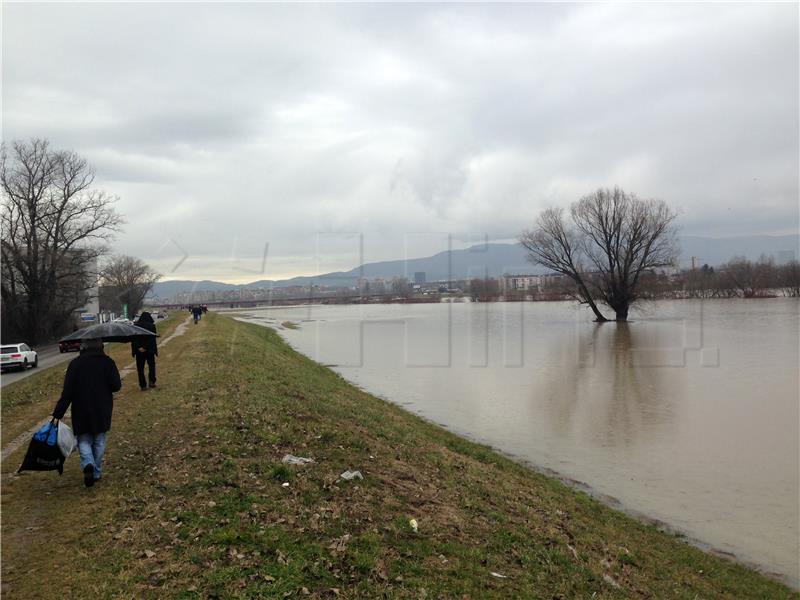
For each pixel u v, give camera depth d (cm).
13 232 5919
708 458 1814
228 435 1098
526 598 684
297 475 915
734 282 12469
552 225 7569
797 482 1581
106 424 849
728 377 3406
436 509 910
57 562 619
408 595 619
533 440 2036
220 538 673
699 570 1025
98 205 6284
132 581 582
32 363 3709
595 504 1341
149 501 786
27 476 912
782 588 1009
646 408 2589
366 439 1277
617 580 845
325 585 608
